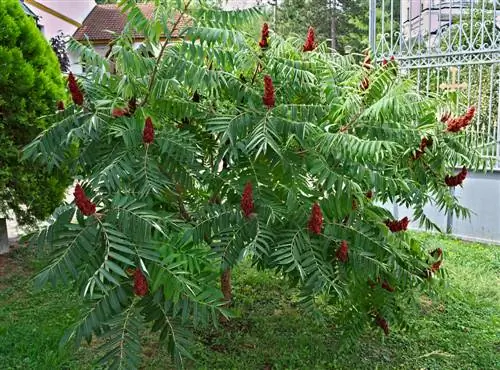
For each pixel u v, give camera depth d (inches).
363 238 93.7
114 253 71.0
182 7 88.6
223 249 83.8
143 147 88.9
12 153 159.9
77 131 84.0
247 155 91.1
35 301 142.8
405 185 91.5
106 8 669.9
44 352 111.6
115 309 74.6
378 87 100.3
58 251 76.5
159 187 84.2
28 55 165.9
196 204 107.0
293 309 136.8
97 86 97.1
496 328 127.3
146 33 88.7
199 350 112.7
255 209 87.9
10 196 171.0
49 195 175.0
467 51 186.9
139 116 91.4
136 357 73.2
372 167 95.4
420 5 212.8
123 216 76.2
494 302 143.3
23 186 167.5
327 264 87.7
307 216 90.3
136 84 91.4
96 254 75.1
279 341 117.6
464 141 118.4
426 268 106.3
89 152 93.4
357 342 115.5
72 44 97.5
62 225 83.8
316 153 90.7
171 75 90.0
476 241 196.5
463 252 182.5
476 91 202.4
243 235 85.3
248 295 145.3
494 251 183.8
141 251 74.7
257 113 91.4
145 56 93.4
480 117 193.2
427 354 113.1
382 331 119.2
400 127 96.3
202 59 91.5
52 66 174.9
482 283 155.7
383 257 94.8
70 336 72.9
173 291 74.0
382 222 100.9
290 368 106.3
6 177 160.4
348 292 95.3
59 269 73.2
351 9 733.9
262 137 82.7
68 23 565.9
